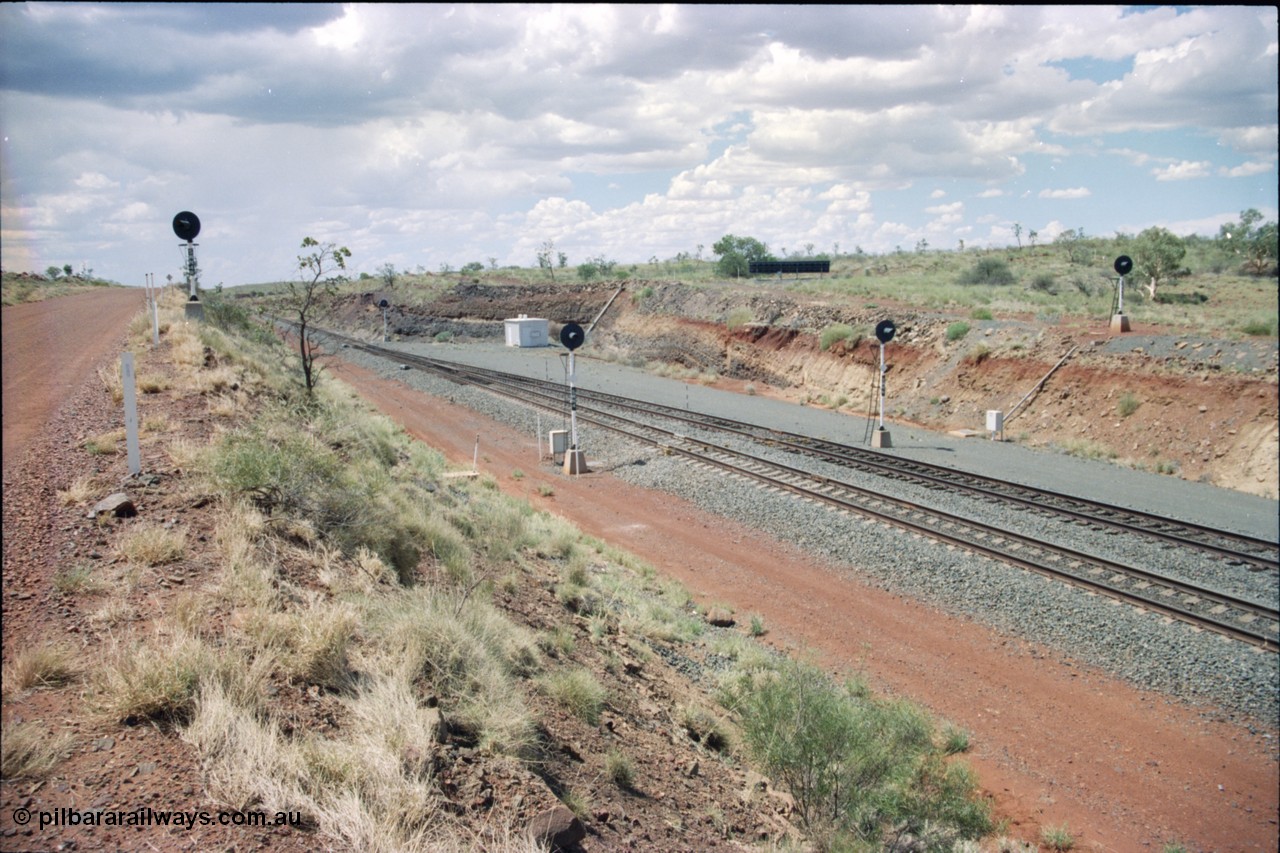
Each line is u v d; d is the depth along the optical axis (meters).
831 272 78.50
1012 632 13.66
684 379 46.00
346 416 20.11
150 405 13.92
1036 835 9.07
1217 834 9.06
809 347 41.88
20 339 22.48
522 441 30.47
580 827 5.79
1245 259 55.41
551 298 70.81
